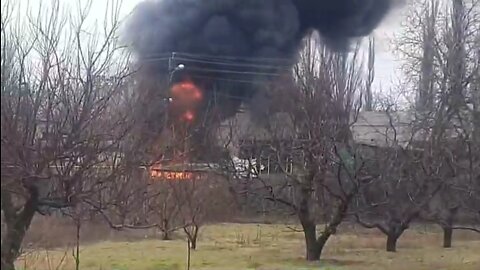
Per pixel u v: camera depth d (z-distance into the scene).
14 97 7.11
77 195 7.46
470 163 12.60
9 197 7.29
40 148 7.13
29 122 7.10
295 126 15.62
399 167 16.58
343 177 15.98
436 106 16.59
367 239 20.31
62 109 7.37
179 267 13.80
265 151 18.50
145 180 10.07
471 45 15.51
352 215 17.50
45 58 7.97
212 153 19.92
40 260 13.40
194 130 19.89
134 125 8.65
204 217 19.30
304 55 19.00
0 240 6.76
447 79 15.44
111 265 13.80
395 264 14.56
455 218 18.39
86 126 7.45
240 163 20.42
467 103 14.76
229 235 20.84
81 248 16.77
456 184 13.66
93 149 7.48
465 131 13.02
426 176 15.63
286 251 16.89
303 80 16.19
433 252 17.20
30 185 7.20
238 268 13.70
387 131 21.06
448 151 14.24
